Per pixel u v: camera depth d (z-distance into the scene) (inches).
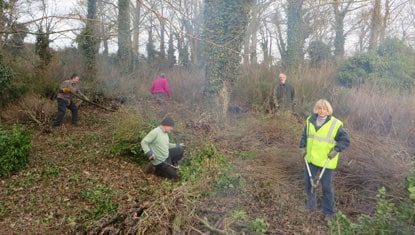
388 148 264.2
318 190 215.5
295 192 215.0
